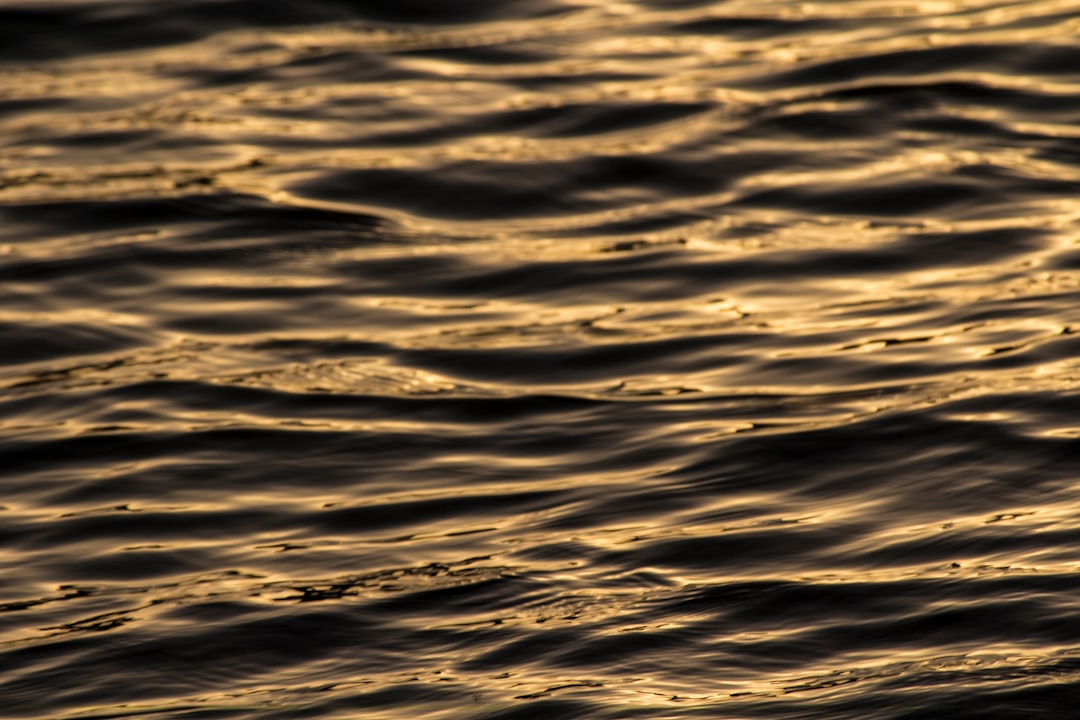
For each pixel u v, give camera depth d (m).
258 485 16.62
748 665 12.66
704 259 21.19
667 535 15.00
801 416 17.19
